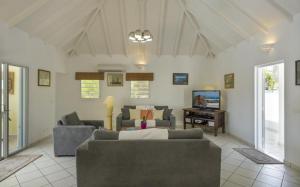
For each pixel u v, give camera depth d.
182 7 5.47
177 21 6.01
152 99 7.71
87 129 4.27
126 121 6.18
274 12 3.86
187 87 7.70
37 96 5.43
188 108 7.37
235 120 6.04
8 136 4.27
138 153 2.73
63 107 7.66
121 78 7.70
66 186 3.01
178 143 2.73
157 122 6.15
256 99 4.96
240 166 3.78
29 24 4.61
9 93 4.64
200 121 6.71
